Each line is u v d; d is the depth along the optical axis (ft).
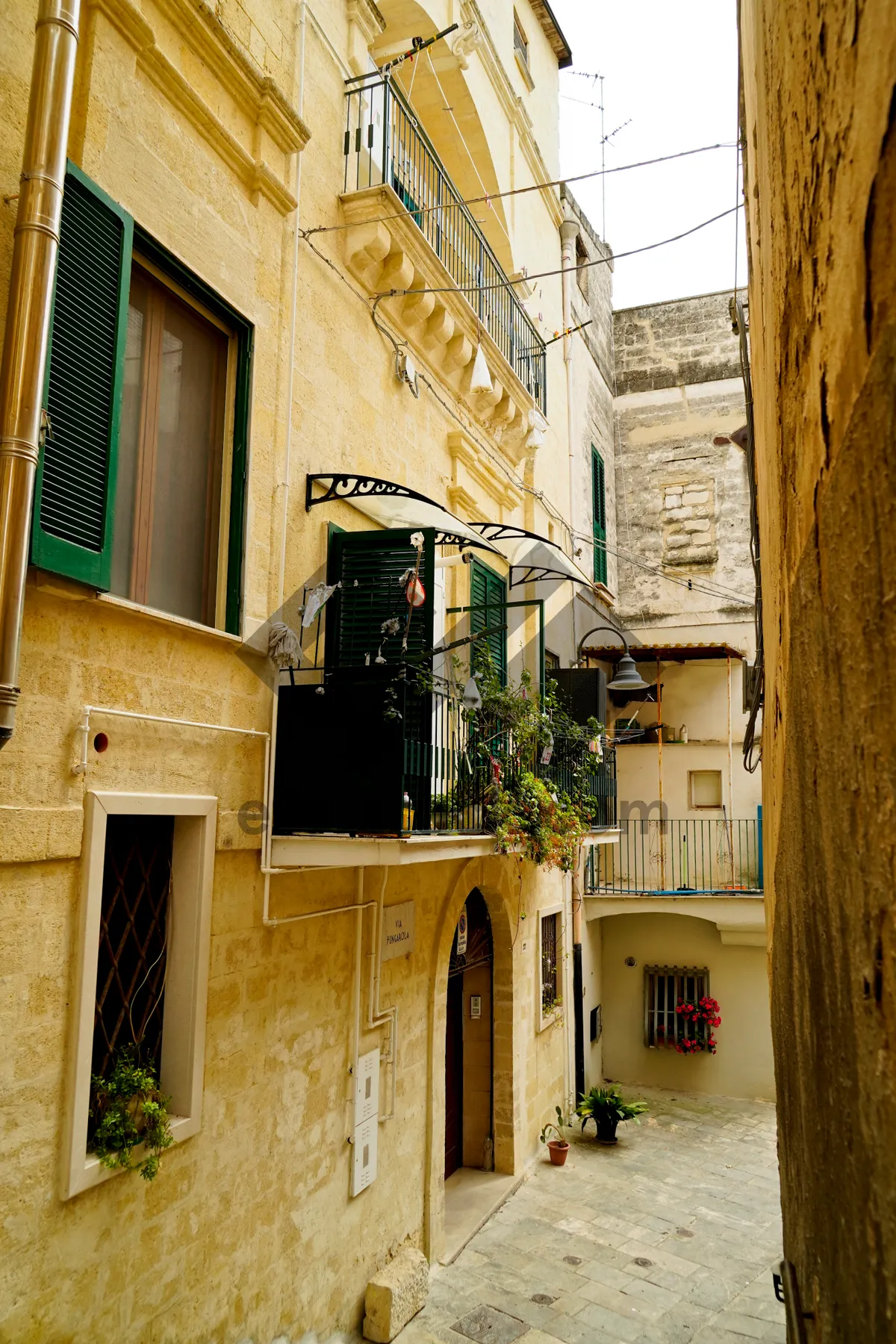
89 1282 13.48
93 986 13.67
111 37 15.07
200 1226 15.93
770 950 13.38
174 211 16.62
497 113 38.34
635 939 47.96
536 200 44.29
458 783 24.13
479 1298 23.88
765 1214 30.07
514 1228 28.58
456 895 27.40
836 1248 4.39
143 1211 14.60
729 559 57.06
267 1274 17.74
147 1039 15.89
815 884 4.82
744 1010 45.57
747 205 13.64
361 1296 21.38
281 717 19.22
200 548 18.07
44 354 12.16
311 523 21.26
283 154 20.24
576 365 51.03
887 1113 2.98
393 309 25.54
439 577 28.63
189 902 16.33
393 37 32.22
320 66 22.49
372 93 24.52
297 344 20.85
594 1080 44.98
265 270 19.52
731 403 58.59
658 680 49.62
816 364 4.34
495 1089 32.91
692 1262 26.55
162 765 15.69
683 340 60.18
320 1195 19.79
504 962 33.19
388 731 18.51
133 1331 14.26
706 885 49.42
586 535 50.70
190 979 16.07
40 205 12.19
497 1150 32.60
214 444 18.54
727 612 56.39
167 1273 15.07
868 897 3.21
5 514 11.64
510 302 35.12
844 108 3.40
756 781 49.93
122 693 14.92
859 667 3.30
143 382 16.69
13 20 13.20
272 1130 18.15
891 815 2.84
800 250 4.89
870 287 2.95
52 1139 12.94
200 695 16.85
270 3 20.35
